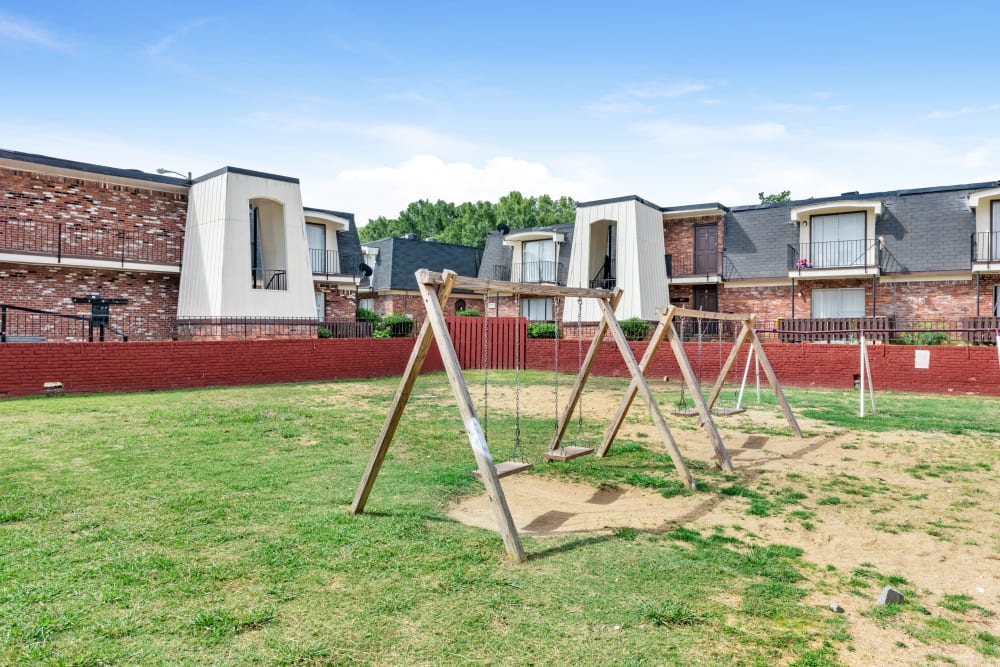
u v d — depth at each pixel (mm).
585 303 24656
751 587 4105
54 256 18016
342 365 18656
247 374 16688
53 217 18625
